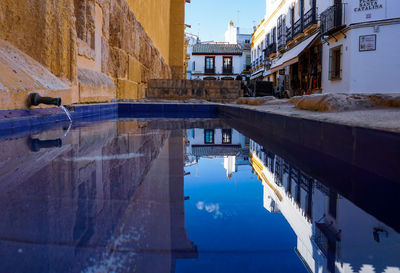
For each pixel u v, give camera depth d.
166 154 1.77
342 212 0.87
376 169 1.21
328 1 14.67
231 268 0.52
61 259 0.53
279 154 2.00
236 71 42.53
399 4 12.19
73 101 4.35
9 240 0.61
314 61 17.30
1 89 2.51
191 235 0.67
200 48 42.28
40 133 2.49
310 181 1.27
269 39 28.05
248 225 0.75
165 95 10.39
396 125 1.29
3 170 1.26
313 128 1.85
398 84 12.67
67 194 0.94
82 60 5.09
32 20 3.63
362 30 12.95
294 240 0.65
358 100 2.36
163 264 0.52
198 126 3.75
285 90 20.88
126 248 0.58
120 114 5.77
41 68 3.60
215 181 1.24
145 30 11.22
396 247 0.61
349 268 0.53
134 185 1.08
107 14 6.53
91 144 2.04
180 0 19.89
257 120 3.44
